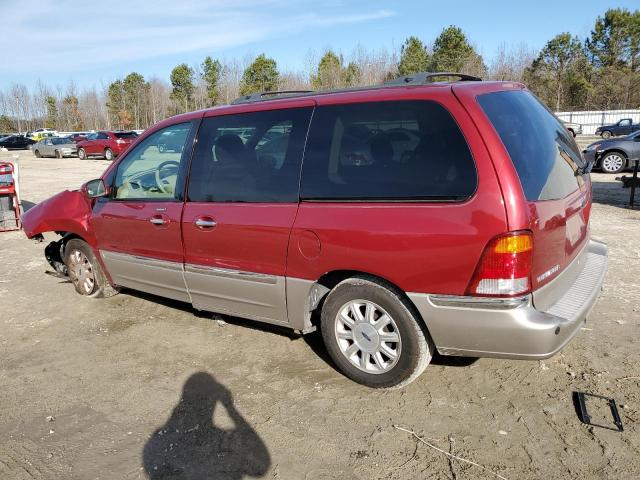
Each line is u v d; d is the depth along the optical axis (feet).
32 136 182.70
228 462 9.56
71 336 15.42
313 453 9.67
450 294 9.86
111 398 11.90
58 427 10.87
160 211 14.26
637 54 191.31
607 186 41.42
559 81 173.27
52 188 51.19
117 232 15.76
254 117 12.72
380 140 10.71
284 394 11.66
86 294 18.33
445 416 10.52
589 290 11.28
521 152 10.00
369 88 11.43
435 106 10.22
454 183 9.73
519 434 9.87
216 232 12.94
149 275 15.25
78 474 9.43
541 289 9.90
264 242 12.08
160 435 10.44
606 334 13.70
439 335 10.21
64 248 18.70
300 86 179.32
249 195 12.49
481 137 9.63
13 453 10.09
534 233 9.45
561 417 10.31
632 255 20.68
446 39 154.40
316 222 11.16
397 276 10.29
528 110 11.48
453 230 9.59
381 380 11.34
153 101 248.32
